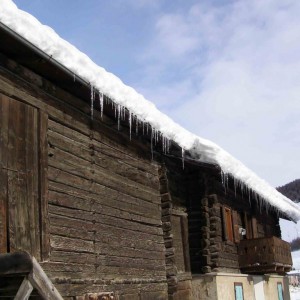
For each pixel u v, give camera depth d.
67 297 6.25
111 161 7.95
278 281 15.78
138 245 8.32
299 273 42.16
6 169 5.65
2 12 4.98
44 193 6.17
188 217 11.36
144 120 7.84
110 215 7.63
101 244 7.23
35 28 5.48
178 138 9.03
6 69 5.90
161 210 9.42
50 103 6.63
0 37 5.40
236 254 12.84
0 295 3.90
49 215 6.22
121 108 7.31
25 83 6.19
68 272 6.37
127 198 8.24
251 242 12.84
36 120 6.30
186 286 10.63
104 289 7.07
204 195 11.32
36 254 5.86
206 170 11.21
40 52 5.64
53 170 6.47
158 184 9.53
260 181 13.39
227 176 11.15
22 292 3.63
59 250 6.29
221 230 11.96
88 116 7.49
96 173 7.45
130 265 7.93
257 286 13.60
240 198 14.08
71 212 6.68
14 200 5.68
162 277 8.95
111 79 6.88
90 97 7.19
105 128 7.94
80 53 6.30
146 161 9.20
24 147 6.00
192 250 11.18
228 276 11.41
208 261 10.95
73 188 6.82
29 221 5.85
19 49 5.70
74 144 7.04
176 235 10.79
